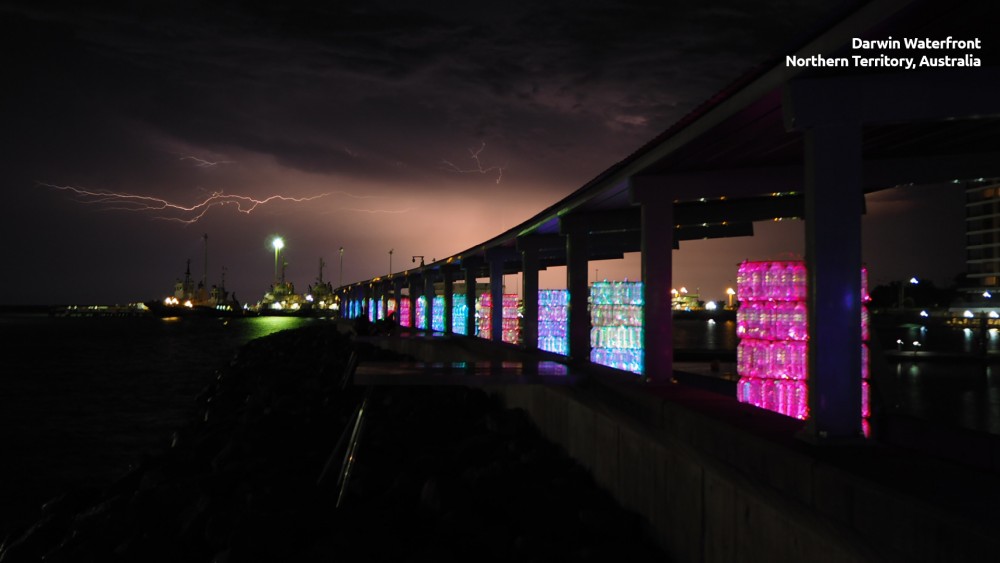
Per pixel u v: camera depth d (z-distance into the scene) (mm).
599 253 20781
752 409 7570
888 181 8562
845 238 5602
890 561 4359
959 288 96062
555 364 12938
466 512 9641
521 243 17219
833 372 5691
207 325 146375
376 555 8969
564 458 11586
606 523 8555
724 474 6461
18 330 120750
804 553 5090
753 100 6098
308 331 58031
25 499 16578
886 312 67062
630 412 9203
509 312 21875
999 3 4453
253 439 15492
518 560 8562
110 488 14492
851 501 4801
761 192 9102
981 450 6738
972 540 3840
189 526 11148
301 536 9625
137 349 68188
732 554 6195
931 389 13953
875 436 8141
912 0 4391
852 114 5492
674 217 11430
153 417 27688
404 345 28469
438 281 33344
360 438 12500
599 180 10961
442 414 16547
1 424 25984
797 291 8812
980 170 8398
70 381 40688
